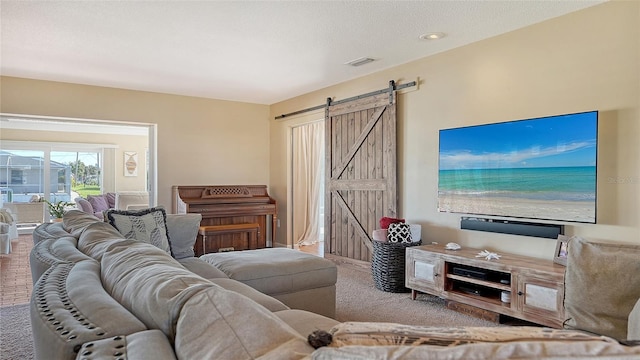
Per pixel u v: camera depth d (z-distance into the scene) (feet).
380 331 2.50
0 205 29.09
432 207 13.46
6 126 28.78
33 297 3.57
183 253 11.30
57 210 28.30
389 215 14.78
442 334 2.43
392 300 12.04
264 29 11.16
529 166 10.64
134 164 34.35
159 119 19.30
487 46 11.89
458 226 12.61
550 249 10.41
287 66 14.82
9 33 11.47
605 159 9.52
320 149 23.15
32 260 5.60
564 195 9.95
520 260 10.27
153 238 10.38
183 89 18.63
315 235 22.99
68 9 9.87
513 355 2.11
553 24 10.44
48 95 16.89
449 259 10.93
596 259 6.70
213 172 20.68
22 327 9.64
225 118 21.04
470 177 12.04
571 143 9.83
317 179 22.94
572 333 2.36
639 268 6.35
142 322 3.18
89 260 4.97
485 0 9.39
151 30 11.25
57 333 2.79
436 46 12.60
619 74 9.30
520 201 10.82
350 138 16.66
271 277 9.11
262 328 2.70
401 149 14.56
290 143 21.04
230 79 16.79
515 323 9.98
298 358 2.36
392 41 12.12
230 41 12.14
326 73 15.83
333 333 2.52
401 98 14.57
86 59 13.97
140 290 3.49
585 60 9.86
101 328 2.87
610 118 9.43
